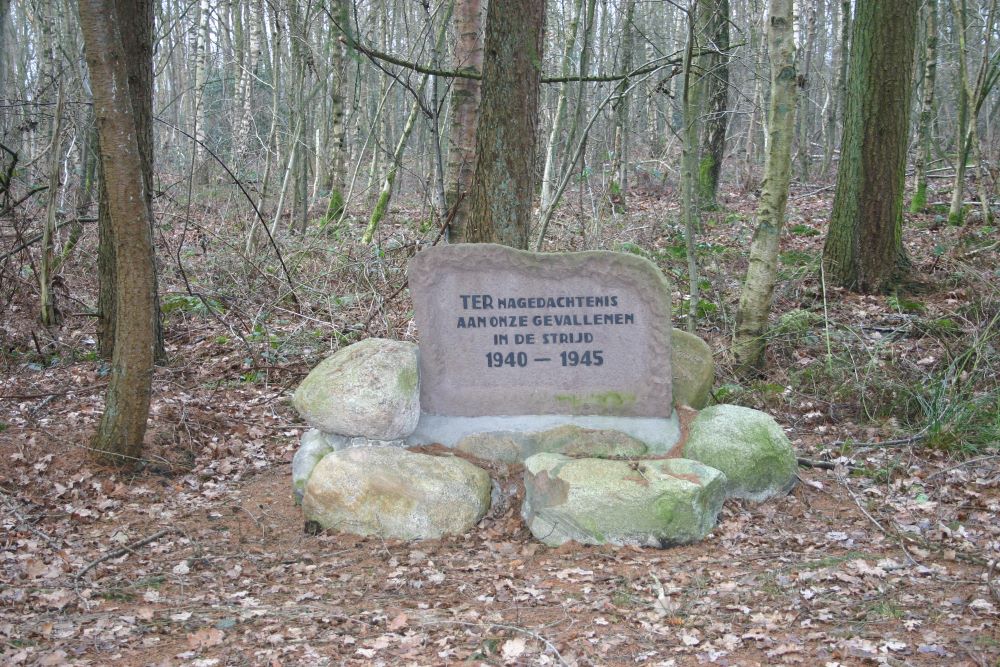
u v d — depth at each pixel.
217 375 8.96
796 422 7.59
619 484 5.34
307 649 4.02
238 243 12.55
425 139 20.58
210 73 23.11
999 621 4.16
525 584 4.81
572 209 15.92
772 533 5.46
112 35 5.86
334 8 11.77
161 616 4.45
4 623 4.31
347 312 10.31
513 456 6.03
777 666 3.81
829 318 9.76
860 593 4.54
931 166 21.38
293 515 5.98
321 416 5.91
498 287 6.08
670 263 11.91
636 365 6.11
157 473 6.62
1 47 12.16
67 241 11.18
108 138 5.98
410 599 4.64
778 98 7.88
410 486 5.55
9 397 7.83
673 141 21.55
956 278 10.73
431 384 6.19
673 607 4.41
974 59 24.89
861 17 10.79
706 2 9.96
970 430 6.98
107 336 9.09
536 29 7.64
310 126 19.55
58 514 5.89
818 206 17.28
